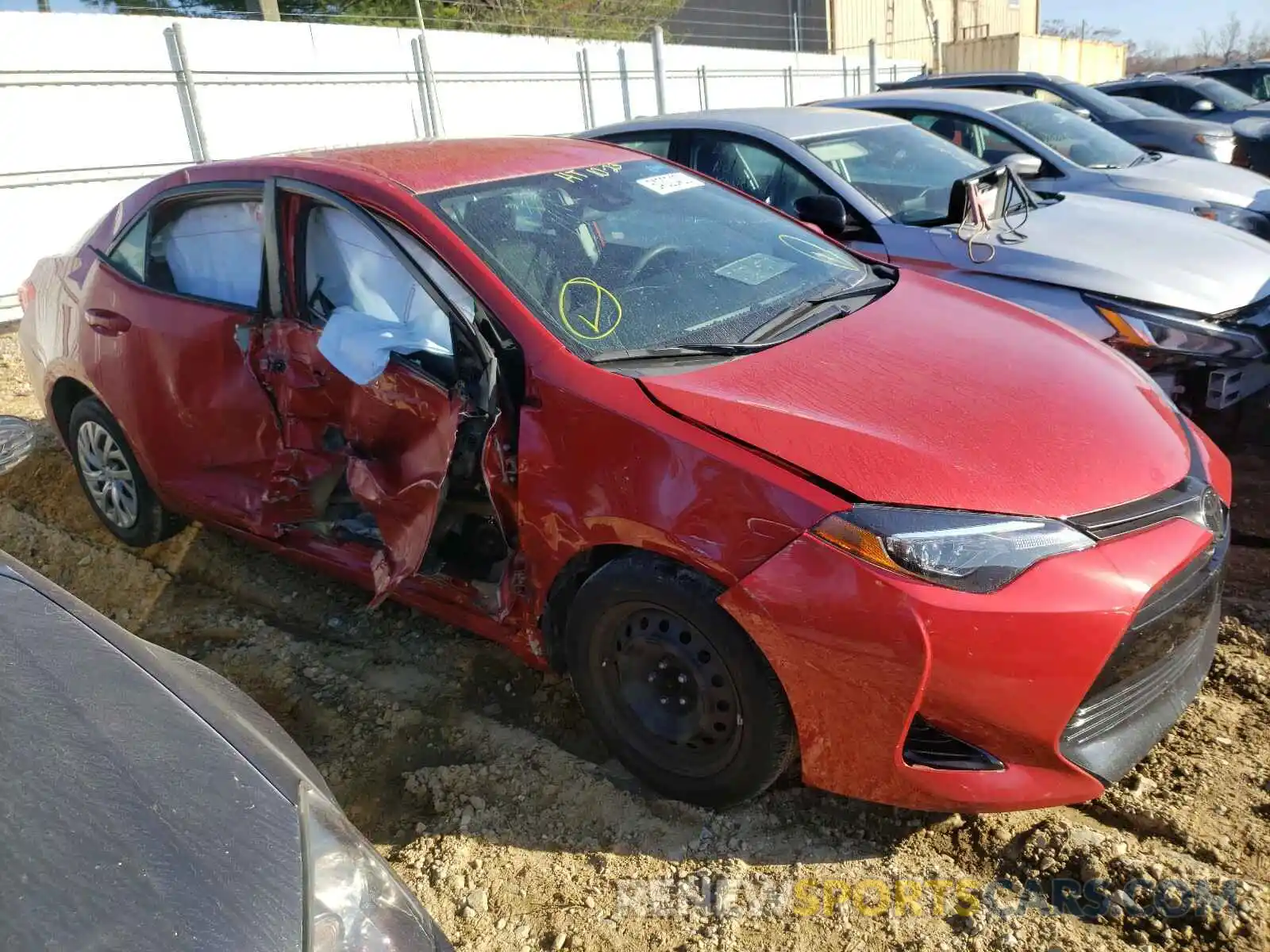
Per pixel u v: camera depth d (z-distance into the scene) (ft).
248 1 37.93
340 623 12.35
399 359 9.58
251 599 13.10
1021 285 14.92
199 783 5.35
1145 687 8.02
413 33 37.32
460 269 9.55
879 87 34.27
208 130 31.78
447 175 10.77
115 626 6.70
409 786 9.41
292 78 33.73
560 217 10.79
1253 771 8.73
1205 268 14.82
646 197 11.90
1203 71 48.67
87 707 5.72
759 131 18.24
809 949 7.38
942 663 7.16
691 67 51.52
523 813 8.96
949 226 16.40
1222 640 10.74
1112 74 93.76
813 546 7.41
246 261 11.55
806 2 83.66
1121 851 7.85
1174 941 7.18
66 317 13.73
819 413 8.29
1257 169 32.96
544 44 42.96
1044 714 7.31
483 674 11.13
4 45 27.09
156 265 12.61
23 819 4.93
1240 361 13.96
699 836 8.54
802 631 7.43
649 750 8.83
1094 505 7.72
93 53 28.86
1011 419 8.39
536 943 7.65
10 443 8.30
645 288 10.25
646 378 8.71
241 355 11.30
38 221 28.40
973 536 7.31
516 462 9.00
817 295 11.03
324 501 11.10
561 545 8.74
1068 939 7.27
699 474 7.89
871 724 7.48
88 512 15.58
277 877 4.91
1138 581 7.47
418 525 9.48
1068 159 22.90
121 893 4.64
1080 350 10.21
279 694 10.98
